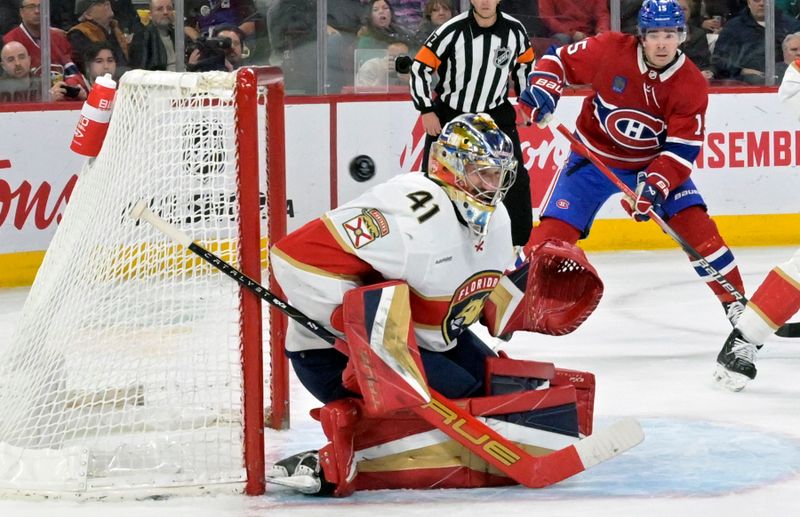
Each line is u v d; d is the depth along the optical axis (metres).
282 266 4.84
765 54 13.33
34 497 4.96
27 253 11.31
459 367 5.16
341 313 4.79
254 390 4.94
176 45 12.31
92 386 5.48
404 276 4.79
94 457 5.37
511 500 4.93
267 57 12.69
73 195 5.86
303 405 6.85
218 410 5.24
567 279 5.58
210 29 12.41
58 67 11.82
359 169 12.70
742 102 13.04
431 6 12.85
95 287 5.46
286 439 6.09
